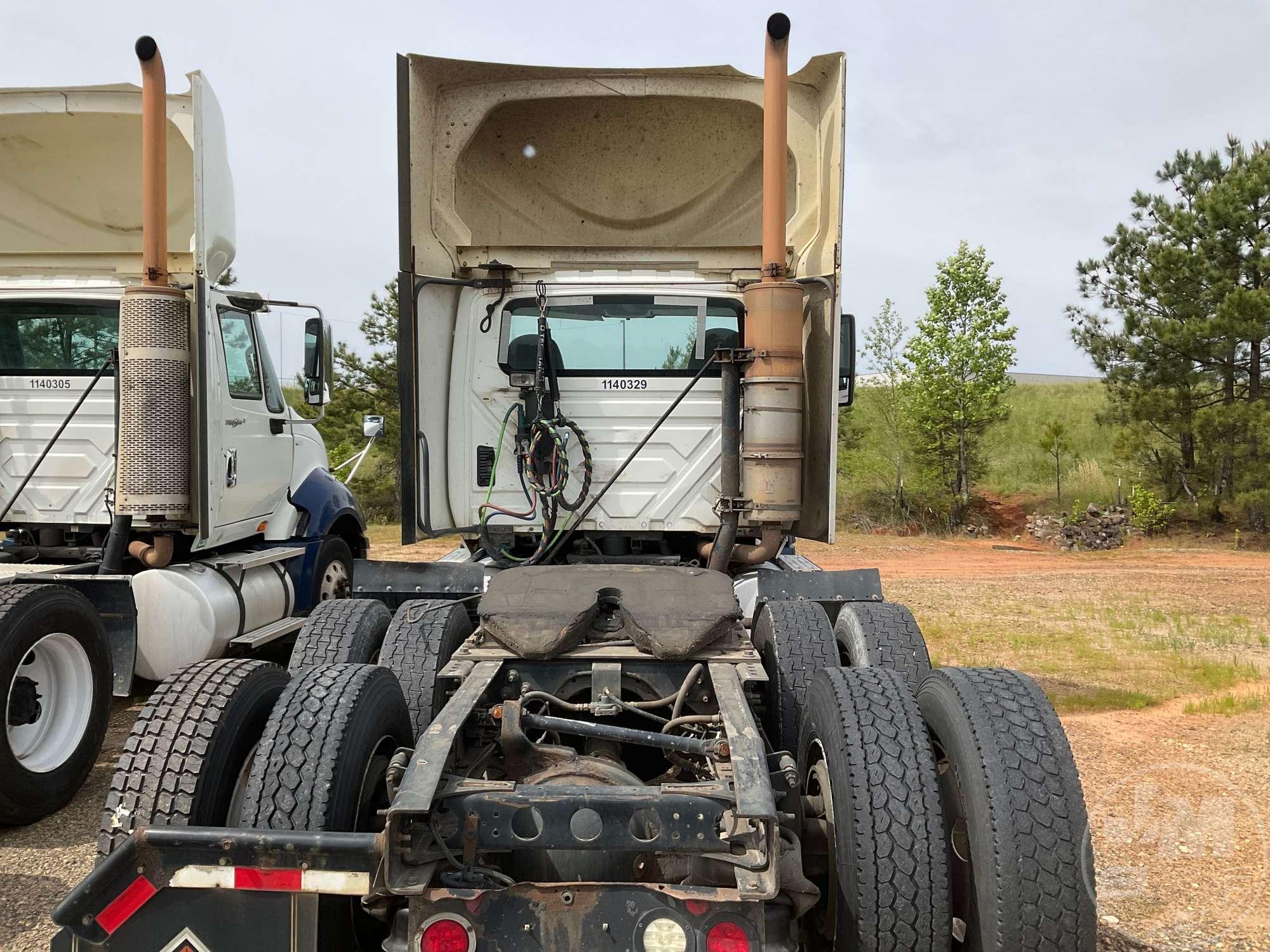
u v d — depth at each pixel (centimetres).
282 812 299
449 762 322
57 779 526
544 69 620
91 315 718
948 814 322
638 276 632
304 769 305
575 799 280
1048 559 1905
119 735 673
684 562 610
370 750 327
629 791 284
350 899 301
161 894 269
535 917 265
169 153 714
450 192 639
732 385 577
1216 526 2173
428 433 618
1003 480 2678
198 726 320
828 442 577
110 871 264
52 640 532
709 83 630
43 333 721
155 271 645
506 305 632
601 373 624
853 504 2491
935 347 2409
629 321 629
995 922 288
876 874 300
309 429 906
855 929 301
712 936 263
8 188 734
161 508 647
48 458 714
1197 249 2073
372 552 1642
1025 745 308
